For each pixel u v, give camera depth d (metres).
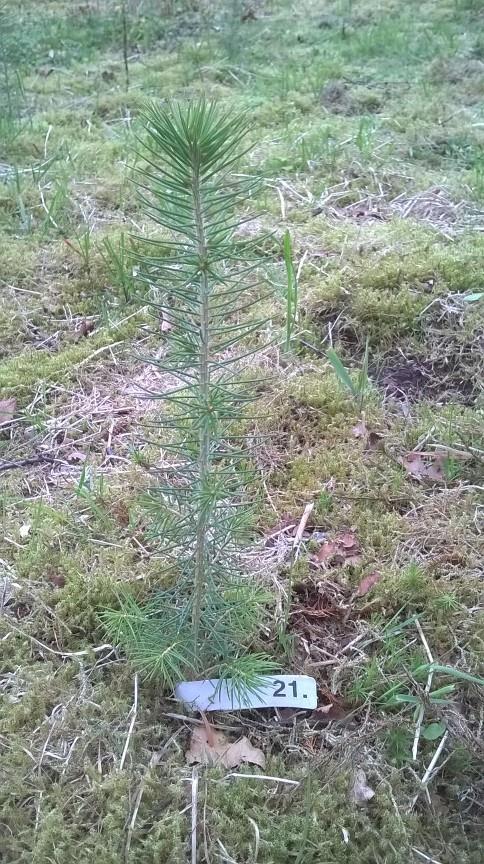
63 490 2.31
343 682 1.81
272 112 4.63
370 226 3.48
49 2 6.63
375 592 1.99
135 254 1.35
